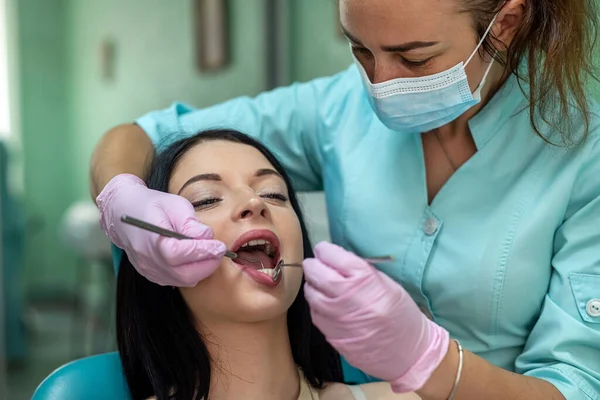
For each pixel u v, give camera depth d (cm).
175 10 458
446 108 127
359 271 106
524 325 141
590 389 126
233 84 416
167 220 119
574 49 128
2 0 523
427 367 107
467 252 137
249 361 133
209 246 115
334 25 337
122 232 123
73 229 454
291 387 139
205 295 129
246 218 130
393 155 148
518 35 127
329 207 158
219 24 421
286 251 133
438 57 121
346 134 156
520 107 140
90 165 156
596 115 137
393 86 125
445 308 142
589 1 131
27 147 538
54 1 538
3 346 355
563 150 136
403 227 144
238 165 138
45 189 548
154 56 480
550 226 134
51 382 142
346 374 162
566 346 131
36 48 536
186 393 135
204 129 153
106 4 518
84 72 541
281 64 385
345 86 162
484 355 144
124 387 147
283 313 136
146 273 121
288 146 166
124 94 512
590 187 134
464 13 117
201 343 135
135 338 142
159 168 142
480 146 139
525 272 135
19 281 417
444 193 141
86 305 512
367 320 103
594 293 130
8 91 530
